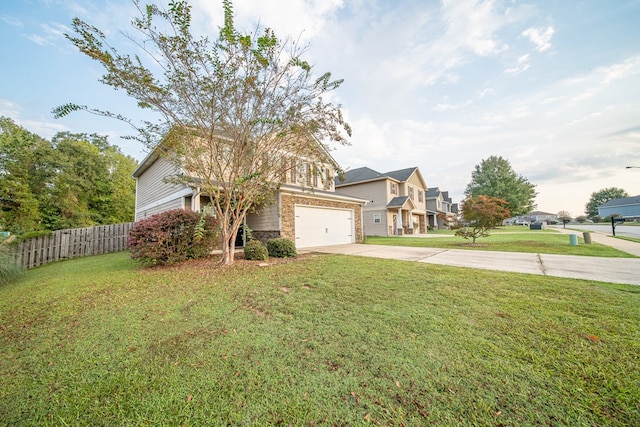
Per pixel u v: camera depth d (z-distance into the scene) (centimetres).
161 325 285
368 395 169
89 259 876
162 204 1152
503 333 249
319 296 376
